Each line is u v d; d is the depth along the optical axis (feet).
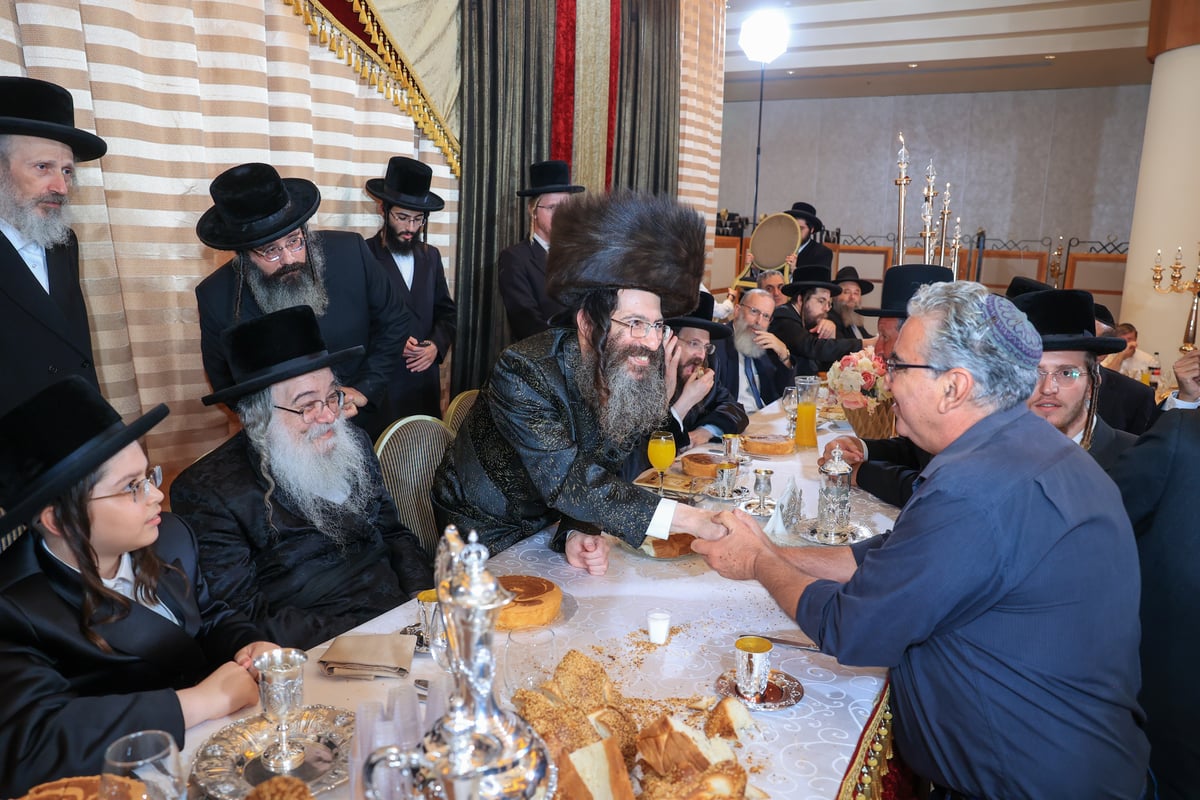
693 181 24.56
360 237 10.82
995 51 31.01
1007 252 40.34
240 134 10.96
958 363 4.70
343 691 4.58
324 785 3.70
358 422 10.66
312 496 6.75
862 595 4.52
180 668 4.88
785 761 4.01
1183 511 5.53
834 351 17.63
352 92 12.67
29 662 4.14
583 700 3.94
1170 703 5.58
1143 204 25.89
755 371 15.56
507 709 3.48
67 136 7.86
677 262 6.04
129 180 9.96
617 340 6.13
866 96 41.86
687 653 5.07
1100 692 4.45
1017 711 4.43
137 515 4.60
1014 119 39.65
